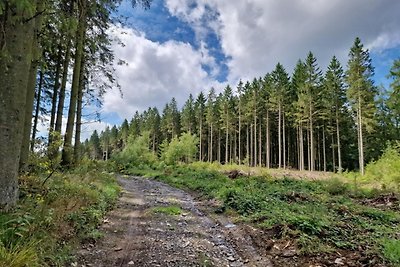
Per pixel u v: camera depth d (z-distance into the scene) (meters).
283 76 49.00
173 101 72.56
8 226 4.50
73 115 13.23
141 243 6.13
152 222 7.88
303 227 6.82
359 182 19.64
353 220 8.57
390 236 7.01
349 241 6.45
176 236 6.77
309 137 46.84
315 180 20.38
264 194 11.81
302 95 42.31
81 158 14.75
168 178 22.20
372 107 34.66
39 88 16.27
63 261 4.59
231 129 56.38
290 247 6.05
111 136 88.88
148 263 5.12
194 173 23.89
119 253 5.48
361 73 34.69
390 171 17.84
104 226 7.09
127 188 15.07
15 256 3.70
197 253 5.75
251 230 7.28
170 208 9.52
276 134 56.47
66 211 6.36
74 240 5.52
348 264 5.30
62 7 8.09
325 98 43.22
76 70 13.50
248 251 6.07
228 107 56.25
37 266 3.91
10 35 5.24
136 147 39.66
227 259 5.58
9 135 5.21
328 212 9.34
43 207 5.57
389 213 9.98
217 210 9.73
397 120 41.53
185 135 41.47
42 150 8.05
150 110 81.12
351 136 47.88
